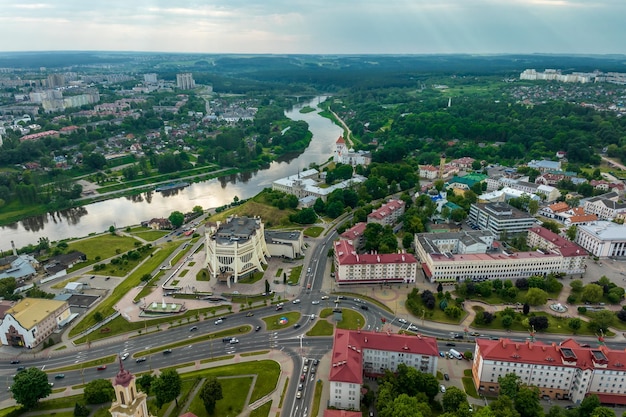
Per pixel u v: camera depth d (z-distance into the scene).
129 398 157.25
